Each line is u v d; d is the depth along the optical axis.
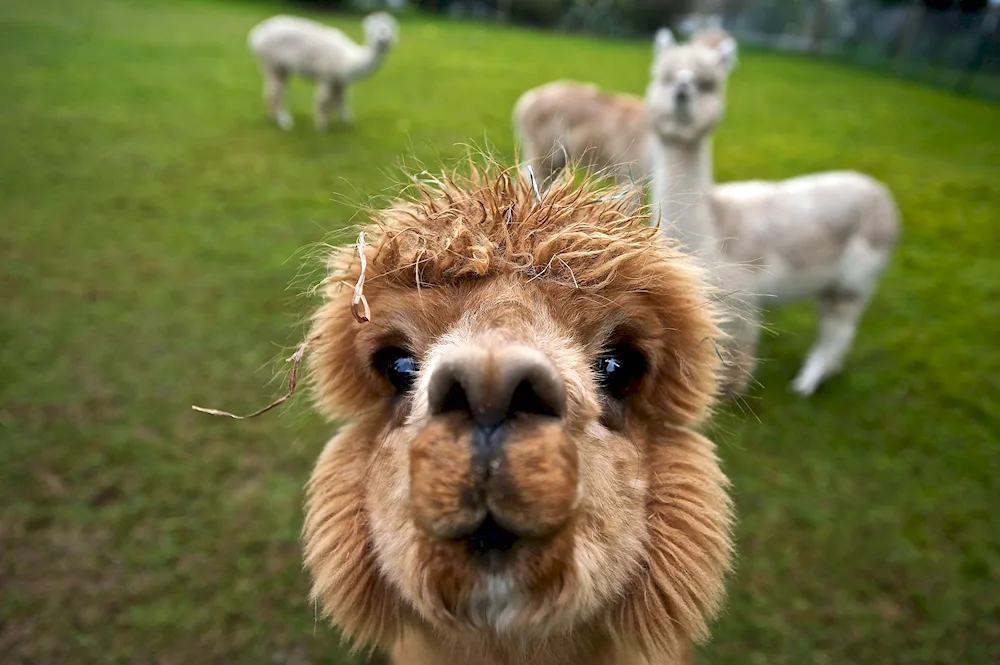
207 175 4.42
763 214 2.33
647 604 0.81
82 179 4.18
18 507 1.93
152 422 2.28
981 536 2.05
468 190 0.90
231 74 7.04
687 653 1.17
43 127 4.96
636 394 0.81
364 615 0.88
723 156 5.76
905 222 4.59
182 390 2.43
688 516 0.84
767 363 2.85
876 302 3.46
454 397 0.61
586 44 12.17
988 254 4.11
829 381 2.76
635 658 0.92
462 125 5.90
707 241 2.13
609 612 0.82
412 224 0.81
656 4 14.21
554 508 0.58
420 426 0.69
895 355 2.99
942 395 2.71
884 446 2.41
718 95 2.38
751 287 2.29
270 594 1.78
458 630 0.71
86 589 1.75
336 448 0.92
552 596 0.65
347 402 0.89
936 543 2.02
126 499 2.00
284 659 1.64
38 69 6.37
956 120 7.99
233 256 3.40
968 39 10.77
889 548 2.00
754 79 9.78
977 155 6.44
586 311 0.74
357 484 0.87
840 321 2.58
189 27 9.31
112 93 5.95
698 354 0.85
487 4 15.01
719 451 2.32
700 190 2.29
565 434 0.60
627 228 0.81
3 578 1.75
